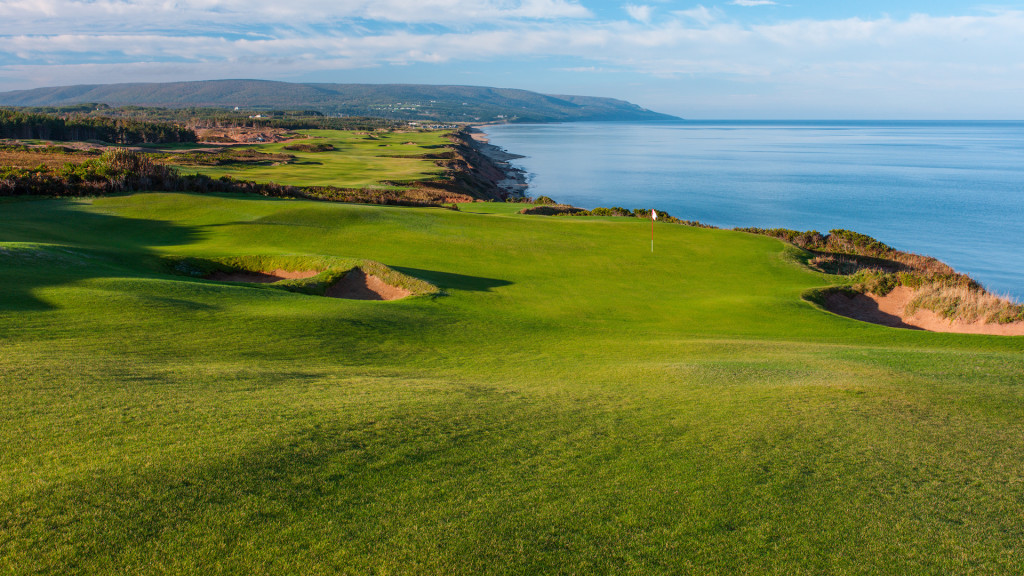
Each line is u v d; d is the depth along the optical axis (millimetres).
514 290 27703
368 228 39406
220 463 7352
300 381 11633
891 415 10273
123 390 9875
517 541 6152
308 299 21734
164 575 5426
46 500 6352
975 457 8516
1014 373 13531
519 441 8789
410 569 5656
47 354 11891
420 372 13727
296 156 131750
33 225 34469
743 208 91812
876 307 28719
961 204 93812
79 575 5359
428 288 25438
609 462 8125
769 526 6582
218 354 13672
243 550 5809
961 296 26406
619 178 135625
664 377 13359
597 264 34125
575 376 13773
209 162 104500
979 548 6238
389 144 181875
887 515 6867
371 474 7453
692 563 5906
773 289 30062
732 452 8539
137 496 6539
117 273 22328
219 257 28953
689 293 28734
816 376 13305
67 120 162375
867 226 76875
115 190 47625
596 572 5727
